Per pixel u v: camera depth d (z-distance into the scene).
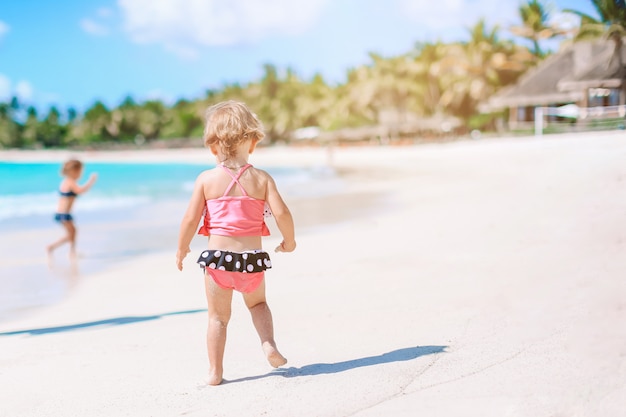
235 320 3.91
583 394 2.11
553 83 35.03
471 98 62.44
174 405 2.57
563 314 2.93
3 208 15.80
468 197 11.61
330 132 75.00
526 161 15.79
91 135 121.56
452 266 4.99
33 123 128.25
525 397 2.18
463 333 3.11
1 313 5.10
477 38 61.69
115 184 25.17
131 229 10.95
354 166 35.97
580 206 4.53
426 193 14.51
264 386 2.69
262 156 61.47
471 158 28.72
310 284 5.01
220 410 2.46
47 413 2.60
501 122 52.81
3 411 2.66
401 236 7.46
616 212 4.01
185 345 3.55
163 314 4.48
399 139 66.00
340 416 2.26
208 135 2.88
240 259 2.73
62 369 3.24
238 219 2.77
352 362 2.90
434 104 68.44
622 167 4.80
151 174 34.75
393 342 3.15
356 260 5.99
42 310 5.16
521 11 55.34
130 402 2.65
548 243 4.79
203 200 2.85
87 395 2.79
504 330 3.01
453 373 2.56
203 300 4.90
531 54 57.19
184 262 7.13
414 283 4.57
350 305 4.11
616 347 2.42
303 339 3.40
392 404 2.32
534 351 2.60
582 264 3.70
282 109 94.25
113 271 6.92
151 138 120.81
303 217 11.48
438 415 2.16
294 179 26.36
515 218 6.56
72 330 4.22
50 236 10.36
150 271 6.74
